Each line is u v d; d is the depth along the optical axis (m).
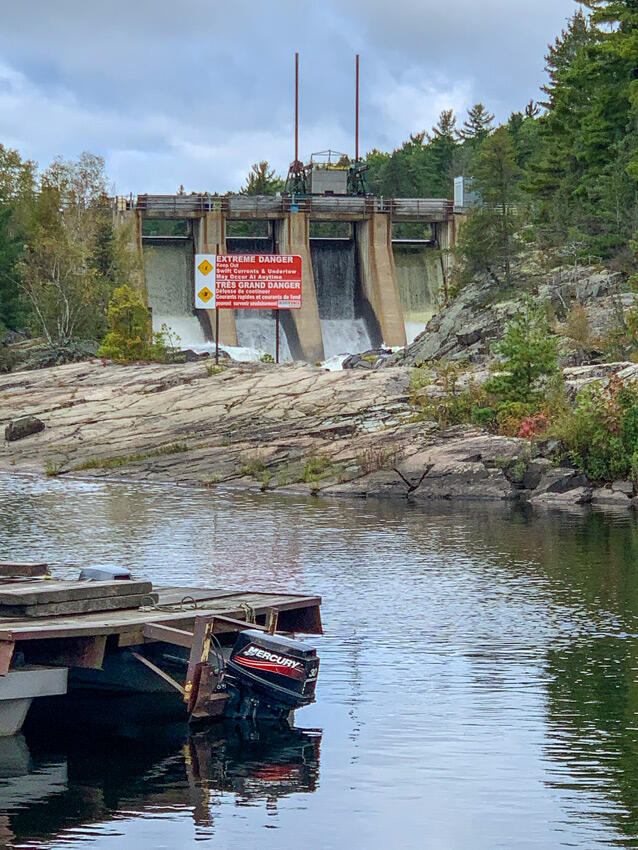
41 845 13.07
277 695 17.70
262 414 63.31
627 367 58.75
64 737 17.30
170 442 60.97
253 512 43.19
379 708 18.12
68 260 119.25
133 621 17.98
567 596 26.61
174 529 38.28
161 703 19.30
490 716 17.62
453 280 105.19
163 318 129.25
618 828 13.45
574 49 139.25
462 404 57.12
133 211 128.75
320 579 28.75
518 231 104.06
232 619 18.50
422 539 36.03
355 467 52.19
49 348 111.56
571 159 103.75
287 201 129.12
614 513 43.56
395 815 13.91
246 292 93.81
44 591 18.09
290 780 15.13
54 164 131.62
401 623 23.78
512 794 14.49
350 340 131.50
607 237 91.38
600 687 19.11
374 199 130.88
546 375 58.50
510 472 49.50
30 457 61.94
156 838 13.27
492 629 23.28
